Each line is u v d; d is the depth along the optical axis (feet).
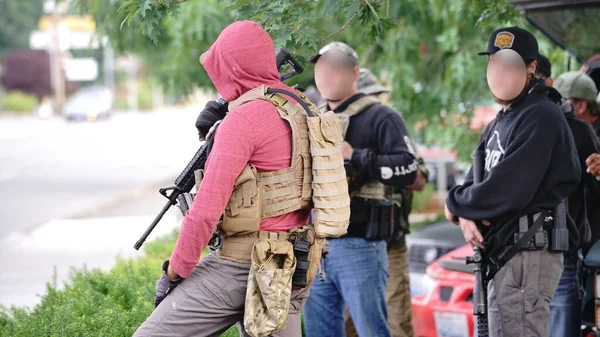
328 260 24.56
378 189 24.63
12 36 406.82
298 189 16.99
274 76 17.34
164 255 34.86
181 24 42.34
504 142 20.79
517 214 20.51
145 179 107.86
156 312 17.06
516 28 20.89
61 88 371.35
